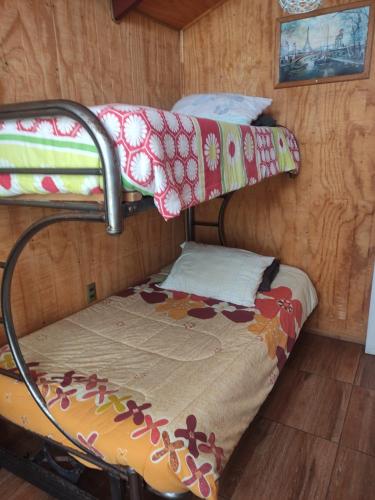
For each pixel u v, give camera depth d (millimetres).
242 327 1653
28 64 1478
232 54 2246
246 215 2477
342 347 2264
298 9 2002
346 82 1999
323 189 2199
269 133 1763
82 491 1236
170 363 1391
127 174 864
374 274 2080
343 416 1703
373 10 1848
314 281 2355
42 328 1676
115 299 1972
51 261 1710
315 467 1444
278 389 1890
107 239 2010
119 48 1902
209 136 1217
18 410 1280
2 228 1480
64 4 1589
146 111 908
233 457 1495
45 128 941
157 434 1048
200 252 2193
